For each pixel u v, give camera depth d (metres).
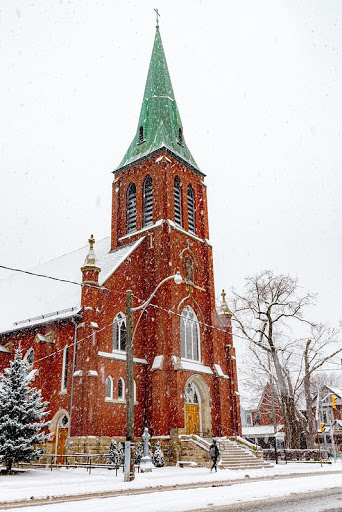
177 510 11.28
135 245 38.00
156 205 39.91
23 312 39.94
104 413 30.59
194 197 43.78
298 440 41.69
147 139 44.47
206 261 41.62
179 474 24.55
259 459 32.69
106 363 31.89
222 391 37.22
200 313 39.09
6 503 14.03
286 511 11.00
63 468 27.59
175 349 34.78
